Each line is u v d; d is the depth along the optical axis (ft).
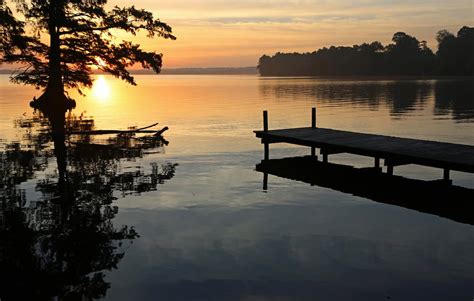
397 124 93.91
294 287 21.08
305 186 42.65
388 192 40.45
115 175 47.16
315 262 23.90
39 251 25.67
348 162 55.98
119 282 21.79
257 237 27.94
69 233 28.71
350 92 242.37
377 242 26.96
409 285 21.18
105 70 127.24
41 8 116.57
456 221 31.45
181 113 123.54
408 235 28.37
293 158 58.29
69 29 121.80
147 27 123.13
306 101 173.88
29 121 102.12
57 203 36.04
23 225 30.37
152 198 37.70
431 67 615.16
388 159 47.01
